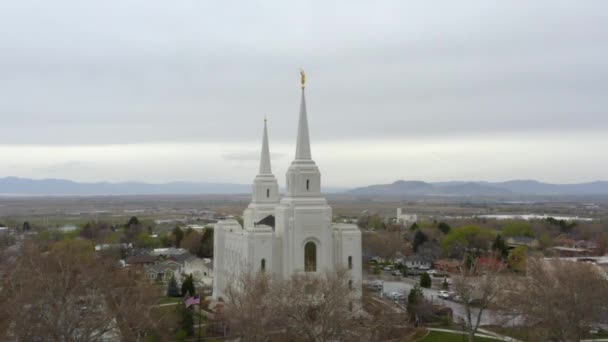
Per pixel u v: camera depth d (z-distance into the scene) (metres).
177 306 125.50
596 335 121.69
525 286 123.31
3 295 101.62
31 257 120.12
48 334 88.56
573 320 107.00
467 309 114.19
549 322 107.88
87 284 98.38
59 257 114.56
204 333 120.69
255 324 93.25
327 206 136.75
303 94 139.75
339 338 95.12
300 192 135.62
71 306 91.94
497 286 130.38
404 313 122.12
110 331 97.25
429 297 163.00
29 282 95.81
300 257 132.75
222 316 120.31
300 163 136.75
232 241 147.75
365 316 115.94
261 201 167.25
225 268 154.62
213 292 162.25
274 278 114.31
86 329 86.50
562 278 115.25
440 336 120.06
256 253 133.25
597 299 112.12
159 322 109.75
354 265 136.75
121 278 125.44
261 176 167.62
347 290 104.19
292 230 132.50
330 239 134.88
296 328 96.31
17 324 88.12
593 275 119.69
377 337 96.31
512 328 120.38
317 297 103.25
